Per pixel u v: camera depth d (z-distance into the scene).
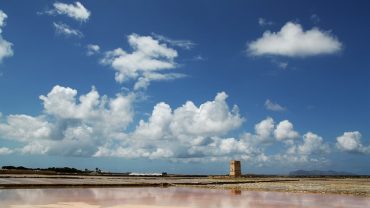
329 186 54.25
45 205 22.78
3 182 40.88
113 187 45.00
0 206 21.64
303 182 73.31
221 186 51.72
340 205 26.67
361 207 25.42
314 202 28.81
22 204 22.95
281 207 24.94
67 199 26.88
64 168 100.31
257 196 34.34
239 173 109.06
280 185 56.66
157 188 45.66
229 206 24.92
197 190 42.38
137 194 33.62
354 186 54.38
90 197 29.00
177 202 26.83
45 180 48.56
